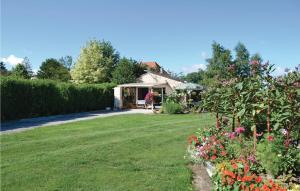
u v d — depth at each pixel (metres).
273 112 7.48
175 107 26.84
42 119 21.89
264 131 8.34
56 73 58.44
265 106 7.35
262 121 8.14
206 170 8.08
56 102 26.00
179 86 32.50
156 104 35.44
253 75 7.88
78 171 7.96
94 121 20.48
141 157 9.57
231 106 8.97
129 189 6.70
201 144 9.18
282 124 7.32
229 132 9.11
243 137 8.34
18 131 15.36
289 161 6.39
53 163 8.67
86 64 56.03
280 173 6.38
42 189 6.71
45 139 12.62
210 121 19.47
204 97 11.13
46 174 7.69
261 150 6.73
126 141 12.02
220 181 5.96
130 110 32.59
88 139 12.57
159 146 11.33
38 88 23.77
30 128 16.64
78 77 56.38
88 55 56.12
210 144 8.30
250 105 7.64
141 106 35.31
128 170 8.11
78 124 18.62
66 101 27.34
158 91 38.41
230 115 9.63
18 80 21.62
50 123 19.27
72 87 28.31
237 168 6.04
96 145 11.19
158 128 16.27
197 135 10.25
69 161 8.88
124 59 45.03
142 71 45.91
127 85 34.84
